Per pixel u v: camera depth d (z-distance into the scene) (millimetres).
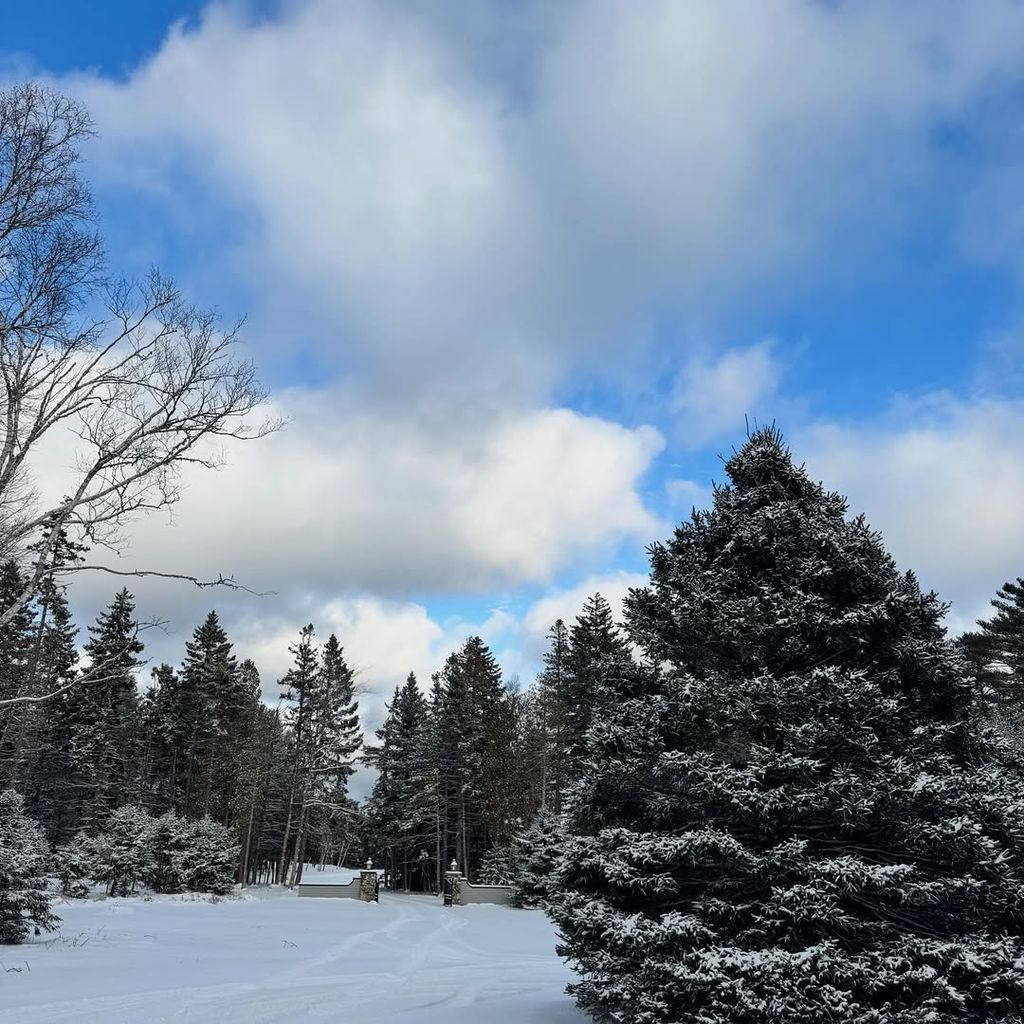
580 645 38969
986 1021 6812
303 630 50188
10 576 14078
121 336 13938
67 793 44312
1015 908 7211
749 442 10820
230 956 14766
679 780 8430
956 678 8547
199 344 14312
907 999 6859
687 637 9453
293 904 33312
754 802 7535
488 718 54188
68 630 40531
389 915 29172
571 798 9711
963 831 7086
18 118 12656
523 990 11703
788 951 7023
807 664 8992
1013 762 8594
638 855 7809
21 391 13070
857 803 7379
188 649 48969
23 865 15375
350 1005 9992
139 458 13766
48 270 13008
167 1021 8461
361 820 59312
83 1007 9000
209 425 14297
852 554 9109
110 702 44156
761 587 9141
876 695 8008
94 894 30250
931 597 8938
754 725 8562
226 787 49156
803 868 7254
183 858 33250
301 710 49219
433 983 12289
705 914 7707
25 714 30000
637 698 9664
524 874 36469
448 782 51750
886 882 7039
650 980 7340
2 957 12836
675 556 10328
